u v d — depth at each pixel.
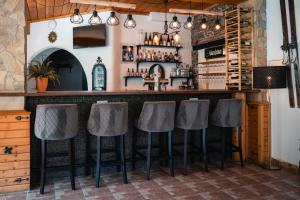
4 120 3.36
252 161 4.79
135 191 3.45
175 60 7.48
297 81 4.30
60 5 6.24
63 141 3.96
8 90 3.70
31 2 5.98
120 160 3.96
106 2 4.85
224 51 6.23
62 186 3.62
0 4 3.66
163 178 3.91
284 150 4.54
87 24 7.01
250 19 5.09
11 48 3.71
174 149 4.63
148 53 7.30
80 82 10.52
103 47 6.89
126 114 3.67
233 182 3.77
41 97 3.78
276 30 4.73
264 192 3.43
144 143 4.48
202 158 4.77
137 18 7.23
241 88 5.15
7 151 3.38
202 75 7.23
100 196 3.29
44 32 7.55
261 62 4.97
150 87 5.64
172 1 6.18
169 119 3.85
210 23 6.74
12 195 3.33
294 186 3.63
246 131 4.88
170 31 7.50
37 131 3.31
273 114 4.74
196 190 3.48
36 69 3.86
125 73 7.15
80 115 4.01
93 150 4.12
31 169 3.61
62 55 10.15
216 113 4.34
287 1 4.44
